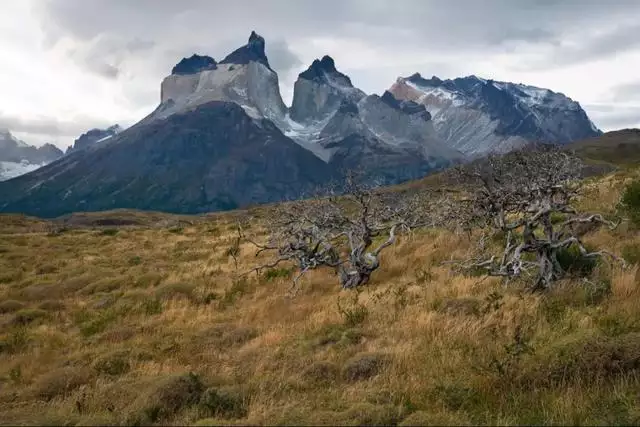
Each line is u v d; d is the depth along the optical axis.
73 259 29.84
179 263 26.16
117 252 31.92
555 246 11.48
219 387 7.58
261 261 22.80
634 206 14.88
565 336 7.69
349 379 7.91
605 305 9.38
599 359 6.64
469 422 5.66
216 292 18.11
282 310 14.04
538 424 5.70
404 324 10.31
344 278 16.72
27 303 19.16
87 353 11.58
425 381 7.12
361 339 10.02
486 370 6.94
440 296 12.11
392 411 5.98
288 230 18.67
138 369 9.73
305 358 9.16
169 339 12.13
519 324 8.91
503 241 15.95
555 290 10.76
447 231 20.20
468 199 13.52
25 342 13.58
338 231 18.59
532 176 12.21
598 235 14.20
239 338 11.78
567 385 6.45
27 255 32.28
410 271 16.70
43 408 7.75
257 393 7.17
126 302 17.50
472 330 9.21
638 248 12.29
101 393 8.05
